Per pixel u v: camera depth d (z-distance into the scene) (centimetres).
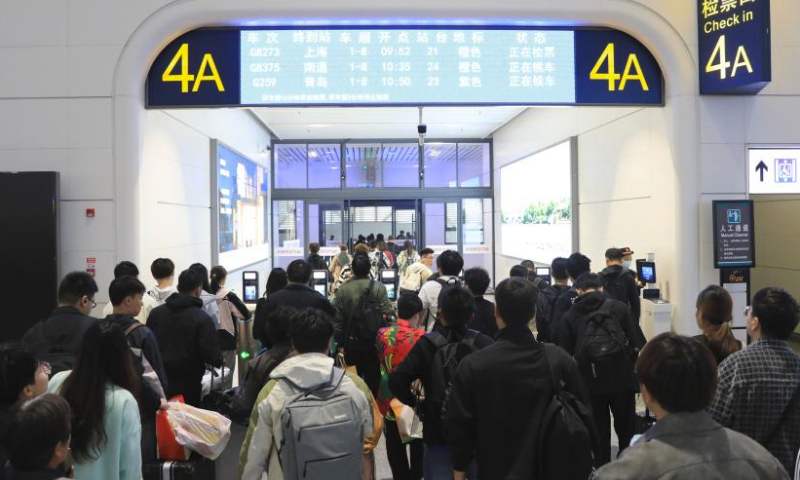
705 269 562
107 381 217
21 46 529
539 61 557
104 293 527
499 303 218
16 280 501
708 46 546
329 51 546
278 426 212
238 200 1005
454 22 546
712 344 264
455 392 215
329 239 1522
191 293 359
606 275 537
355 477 214
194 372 348
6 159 526
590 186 829
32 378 204
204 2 527
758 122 568
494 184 1482
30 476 149
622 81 565
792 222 819
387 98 548
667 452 131
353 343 434
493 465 205
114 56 528
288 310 277
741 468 128
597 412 352
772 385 204
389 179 1539
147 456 279
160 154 620
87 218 527
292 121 1251
